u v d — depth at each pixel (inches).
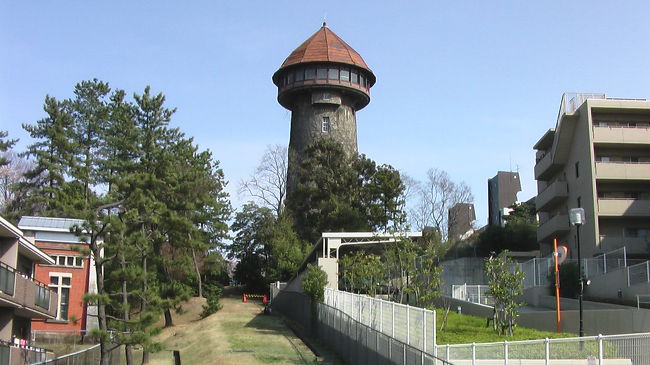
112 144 2158.0
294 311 1907.0
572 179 1913.1
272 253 2719.0
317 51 2869.1
